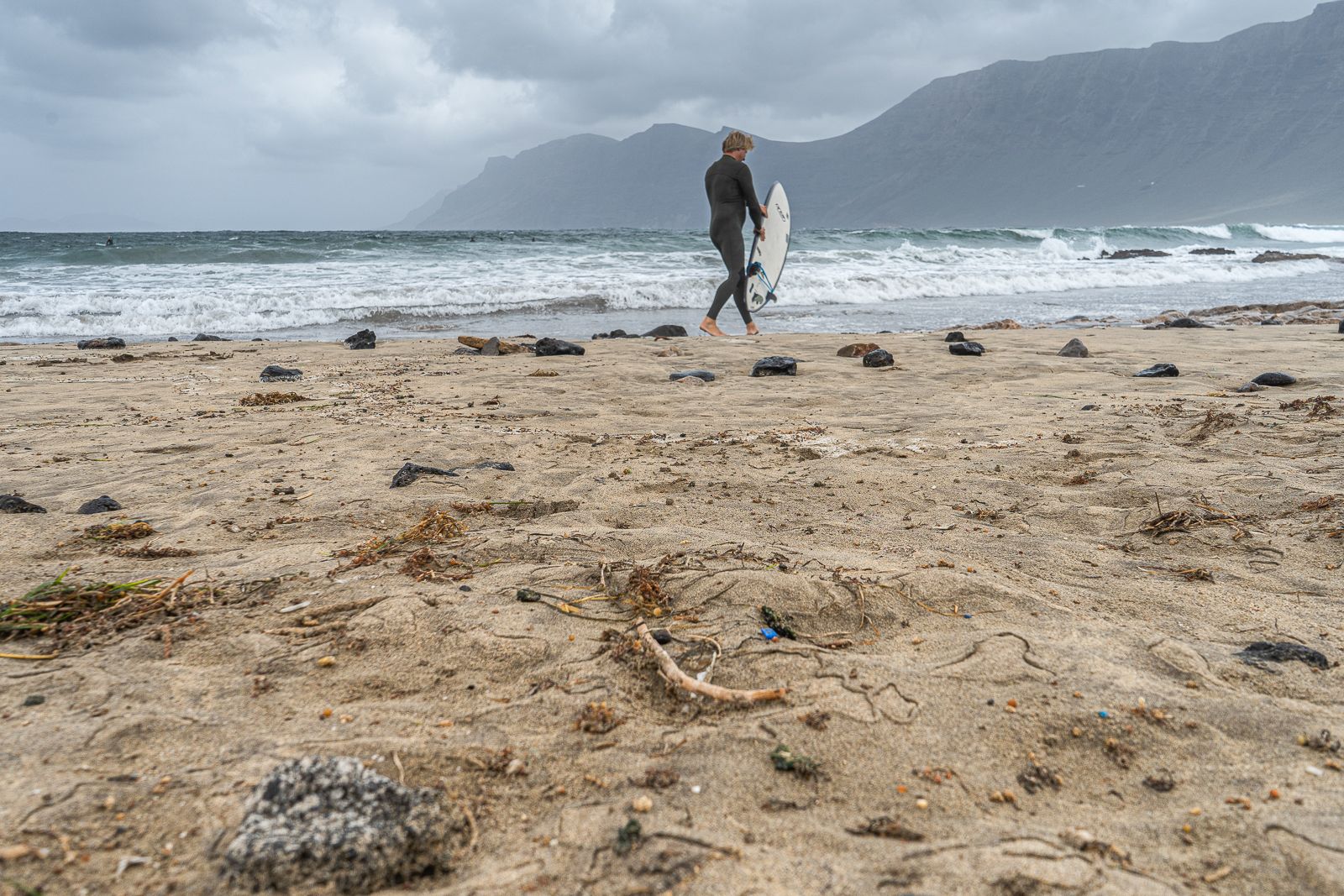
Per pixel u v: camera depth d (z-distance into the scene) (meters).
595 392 5.98
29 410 5.30
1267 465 3.71
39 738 1.62
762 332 11.71
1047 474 3.72
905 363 7.21
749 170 10.28
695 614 2.27
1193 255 31.53
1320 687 1.88
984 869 1.31
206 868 1.29
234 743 1.62
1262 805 1.48
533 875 1.30
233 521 3.04
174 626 2.13
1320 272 23.92
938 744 1.66
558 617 2.23
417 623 2.15
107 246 20.42
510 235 33.25
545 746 1.65
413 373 6.87
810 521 3.11
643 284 15.46
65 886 1.24
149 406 5.47
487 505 3.25
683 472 3.80
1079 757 1.64
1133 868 1.33
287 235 36.06
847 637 2.17
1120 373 6.52
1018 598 2.37
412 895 1.26
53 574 2.51
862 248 27.73
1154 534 2.97
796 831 1.41
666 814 1.45
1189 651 2.04
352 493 3.40
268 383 6.39
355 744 1.63
